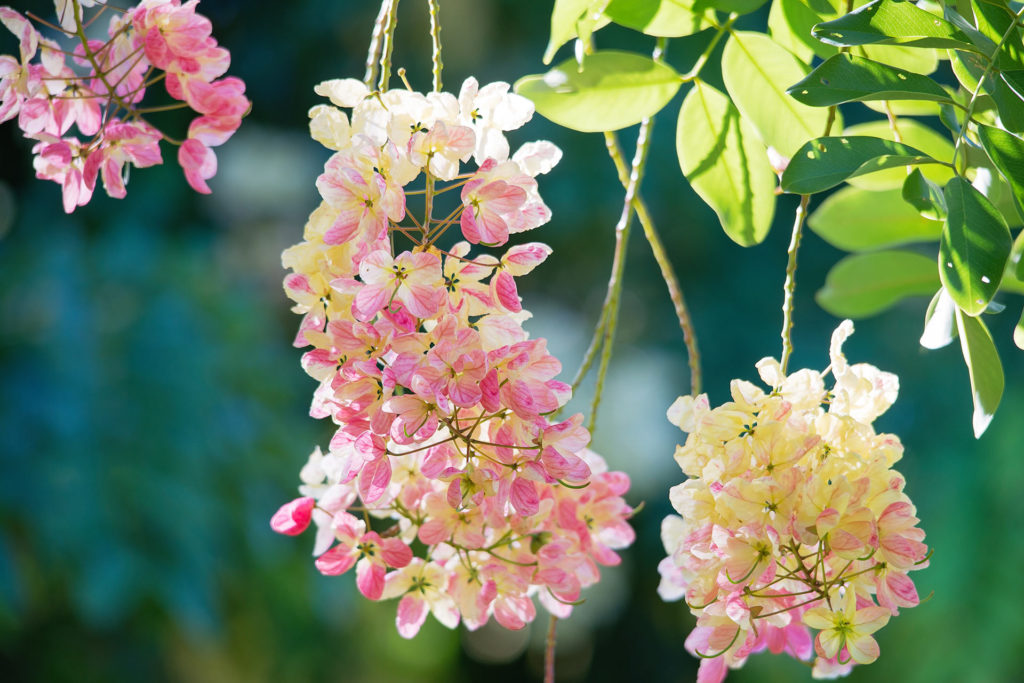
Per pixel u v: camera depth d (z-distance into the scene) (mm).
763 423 1145
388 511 1217
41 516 2982
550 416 1190
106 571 2986
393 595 1215
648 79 1215
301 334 1156
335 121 1150
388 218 1129
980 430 1140
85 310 3348
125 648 3521
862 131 1337
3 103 1188
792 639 1201
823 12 1206
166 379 3326
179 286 3625
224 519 3309
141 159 1214
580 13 1204
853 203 1385
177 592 3082
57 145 1198
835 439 1152
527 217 1155
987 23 1165
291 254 1155
